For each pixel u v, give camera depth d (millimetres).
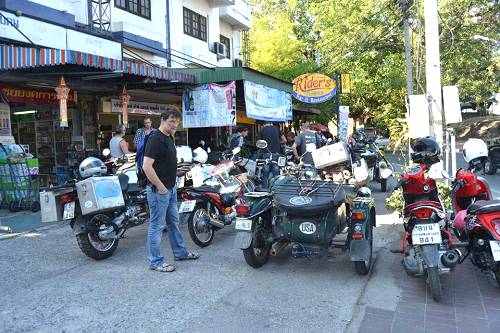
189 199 6926
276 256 6512
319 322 4348
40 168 12891
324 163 6496
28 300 4934
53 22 11172
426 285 5312
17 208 9844
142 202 6969
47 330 4223
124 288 5266
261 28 31062
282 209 5418
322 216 5398
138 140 10477
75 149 12320
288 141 18422
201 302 4836
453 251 4691
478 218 4816
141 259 6434
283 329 4199
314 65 25906
